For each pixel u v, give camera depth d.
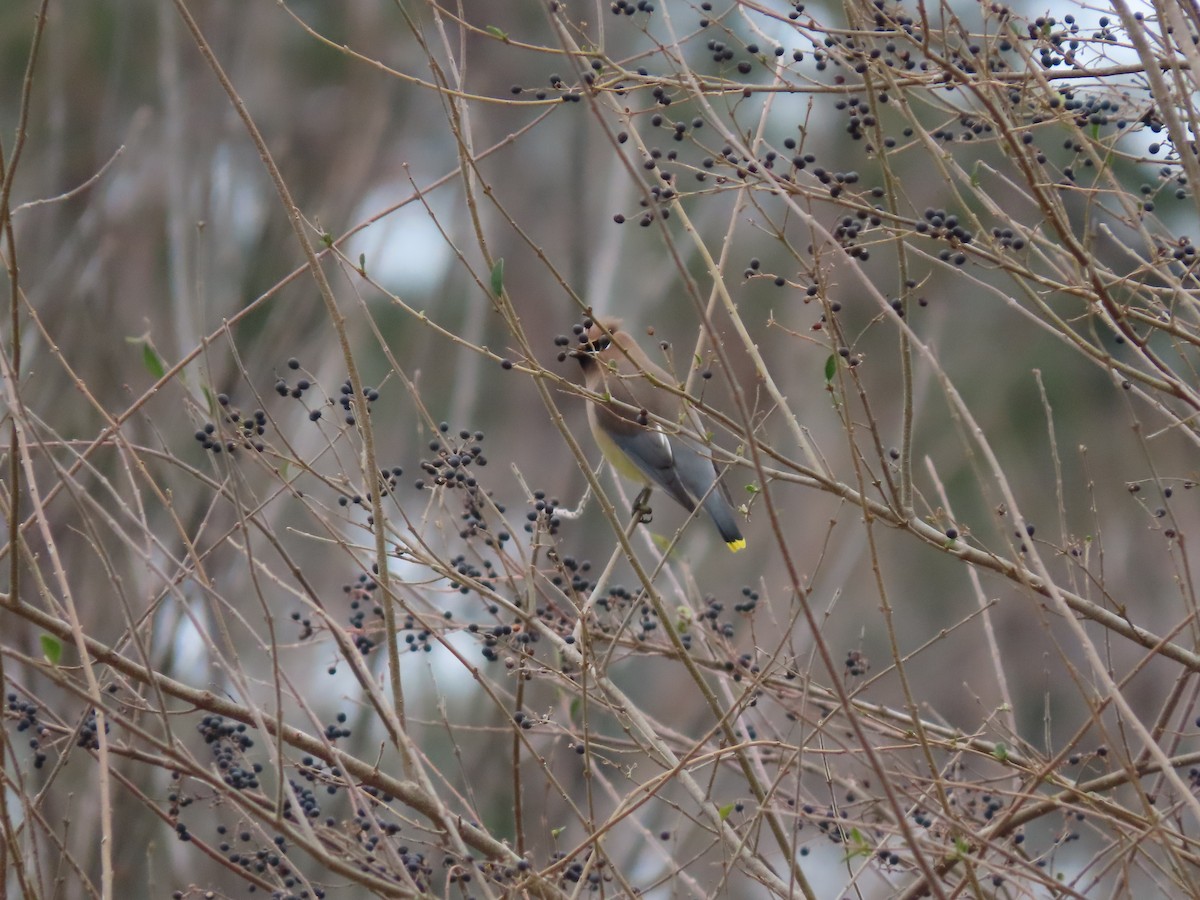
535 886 7.20
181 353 13.05
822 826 7.92
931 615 21.64
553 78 7.92
